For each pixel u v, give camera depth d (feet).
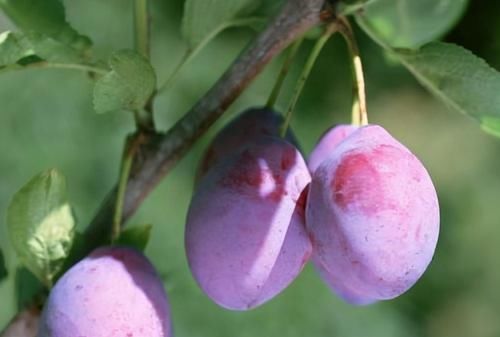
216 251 1.87
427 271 5.95
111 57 1.87
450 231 6.17
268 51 1.96
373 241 1.82
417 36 2.10
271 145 1.91
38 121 4.73
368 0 1.96
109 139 4.81
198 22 2.06
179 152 1.97
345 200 1.83
